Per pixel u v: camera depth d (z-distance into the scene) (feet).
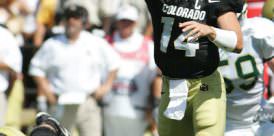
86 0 109.09
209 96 58.85
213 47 58.29
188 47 58.08
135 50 96.22
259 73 68.49
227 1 57.52
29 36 107.14
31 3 107.24
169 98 60.29
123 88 95.76
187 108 59.77
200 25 56.18
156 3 59.41
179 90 59.21
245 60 68.03
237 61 68.08
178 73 59.06
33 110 104.88
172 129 61.00
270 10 69.41
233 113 69.62
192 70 58.59
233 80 68.49
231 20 57.36
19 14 106.93
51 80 94.53
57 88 94.07
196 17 57.98
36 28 107.34
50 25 107.96
